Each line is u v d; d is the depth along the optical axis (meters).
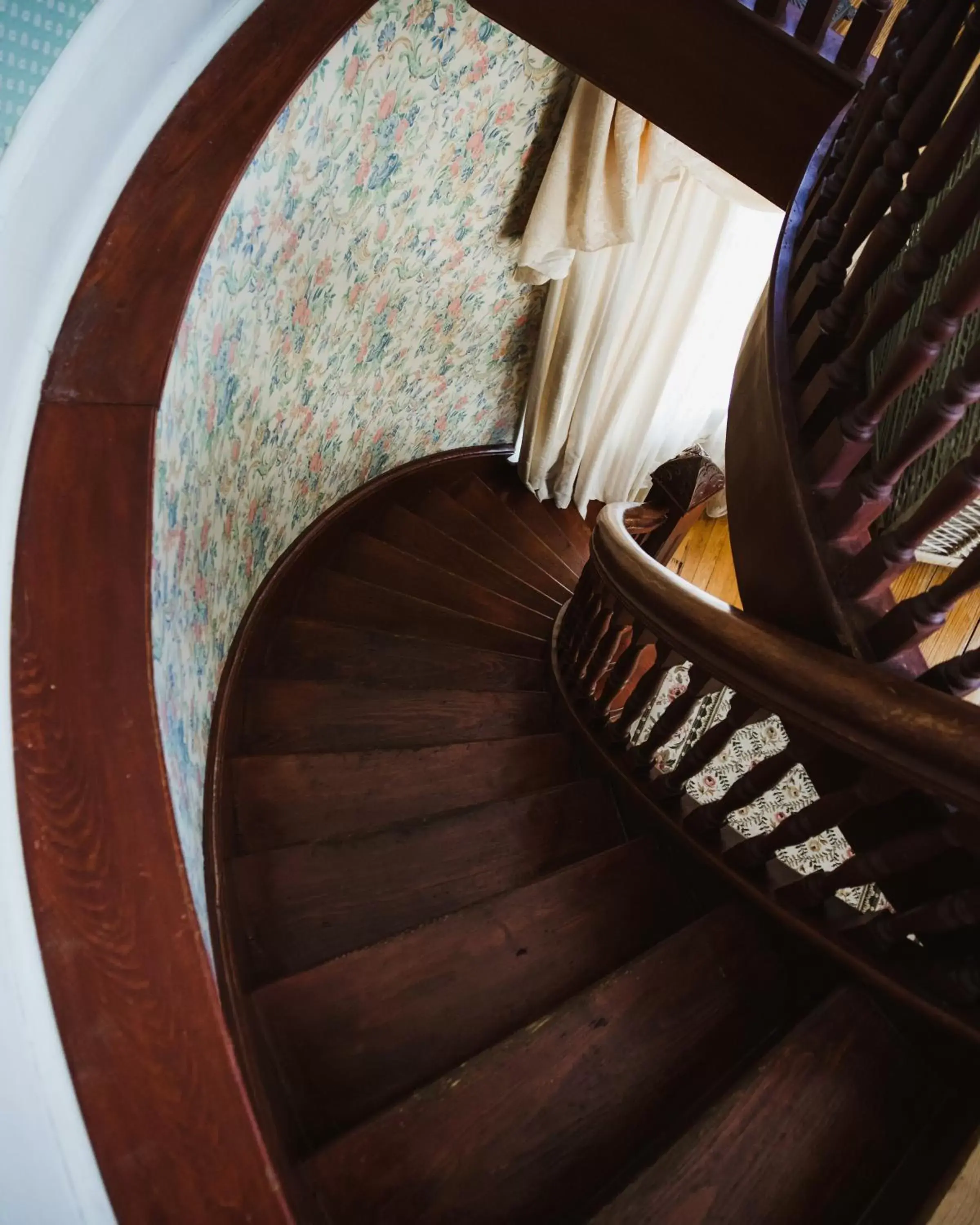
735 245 2.88
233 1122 0.67
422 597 2.90
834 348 1.30
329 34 1.23
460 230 2.54
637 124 2.30
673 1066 1.16
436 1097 1.04
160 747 0.77
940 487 0.95
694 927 1.34
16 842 0.69
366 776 1.85
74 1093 0.64
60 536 0.80
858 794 1.13
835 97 1.54
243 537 1.93
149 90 1.00
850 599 1.13
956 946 1.16
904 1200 0.96
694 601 1.33
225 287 1.36
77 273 0.90
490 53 2.09
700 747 1.53
